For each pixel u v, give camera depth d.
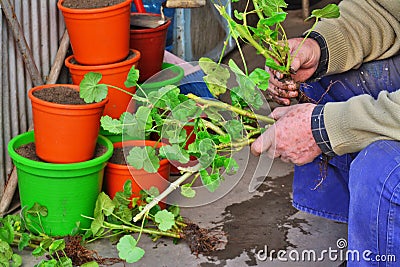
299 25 4.70
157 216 1.95
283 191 2.58
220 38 3.96
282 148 1.65
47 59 2.43
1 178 2.38
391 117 1.48
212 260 2.11
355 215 1.52
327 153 1.61
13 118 2.39
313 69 1.87
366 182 1.47
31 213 2.14
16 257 2.04
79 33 2.21
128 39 2.31
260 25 1.73
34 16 2.35
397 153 1.45
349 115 1.53
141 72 2.58
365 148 1.52
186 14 3.43
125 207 2.17
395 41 1.91
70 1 2.27
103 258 2.11
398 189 1.40
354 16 1.92
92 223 2.13
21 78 2.38
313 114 1.59
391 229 1.44
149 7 3.17
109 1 2.26
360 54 1.89
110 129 1.99
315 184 1.98
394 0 1.88
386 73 1.94
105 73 2.25
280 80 1.79
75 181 2.12
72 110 2.00
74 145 2.07
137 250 1.87
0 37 2.28
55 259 2.04
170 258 2.12
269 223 2.35
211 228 2.30
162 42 2.59
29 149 2.23
